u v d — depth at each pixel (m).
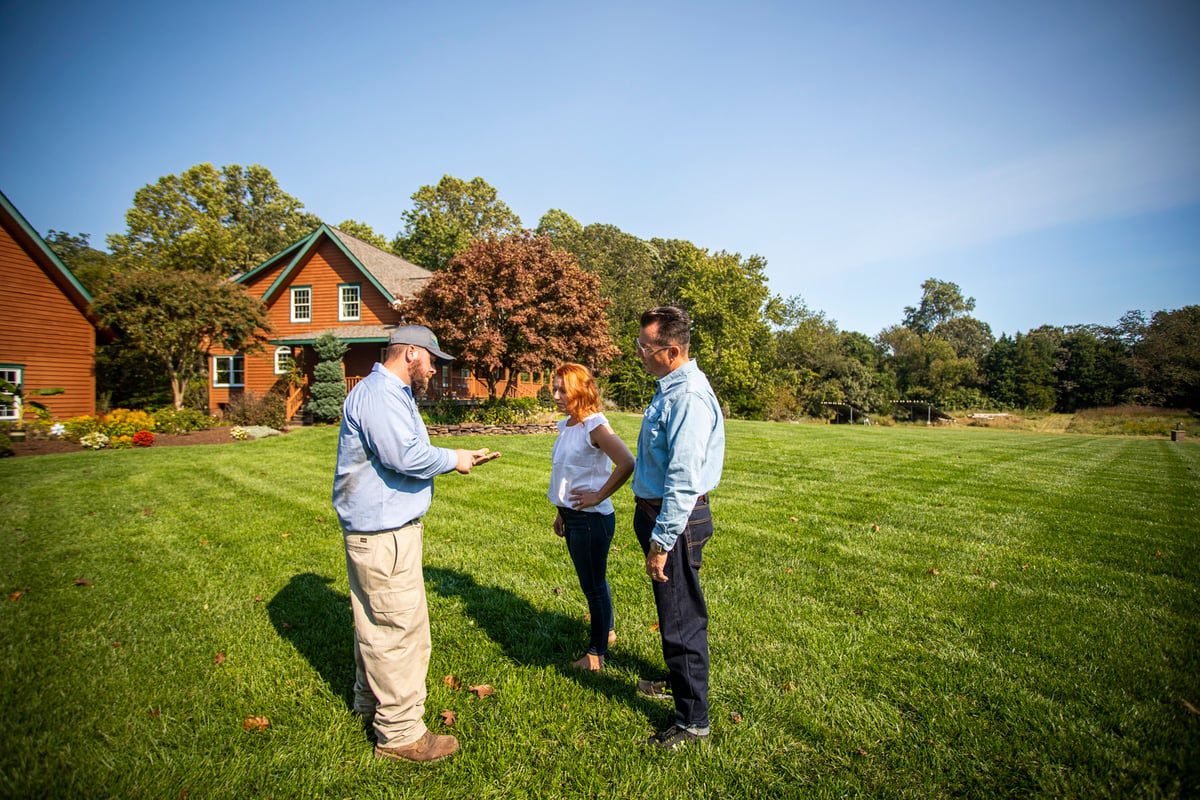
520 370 17.08
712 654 3.24
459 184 45.50
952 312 87.44
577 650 3.29
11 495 7.09
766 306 39.34
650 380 31.89
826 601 4.01
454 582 4.30
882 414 47.16
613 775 2.26
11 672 2.93
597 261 41.25
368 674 2.34
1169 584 4.39
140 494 7.20
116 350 19.69
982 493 7.99
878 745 2.44
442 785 2.20
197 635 3.38
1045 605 3.95
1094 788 2.16
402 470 2.29
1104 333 52.81
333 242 21.50
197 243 27.86
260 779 2.20
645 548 2.61
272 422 16.80
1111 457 13.68
